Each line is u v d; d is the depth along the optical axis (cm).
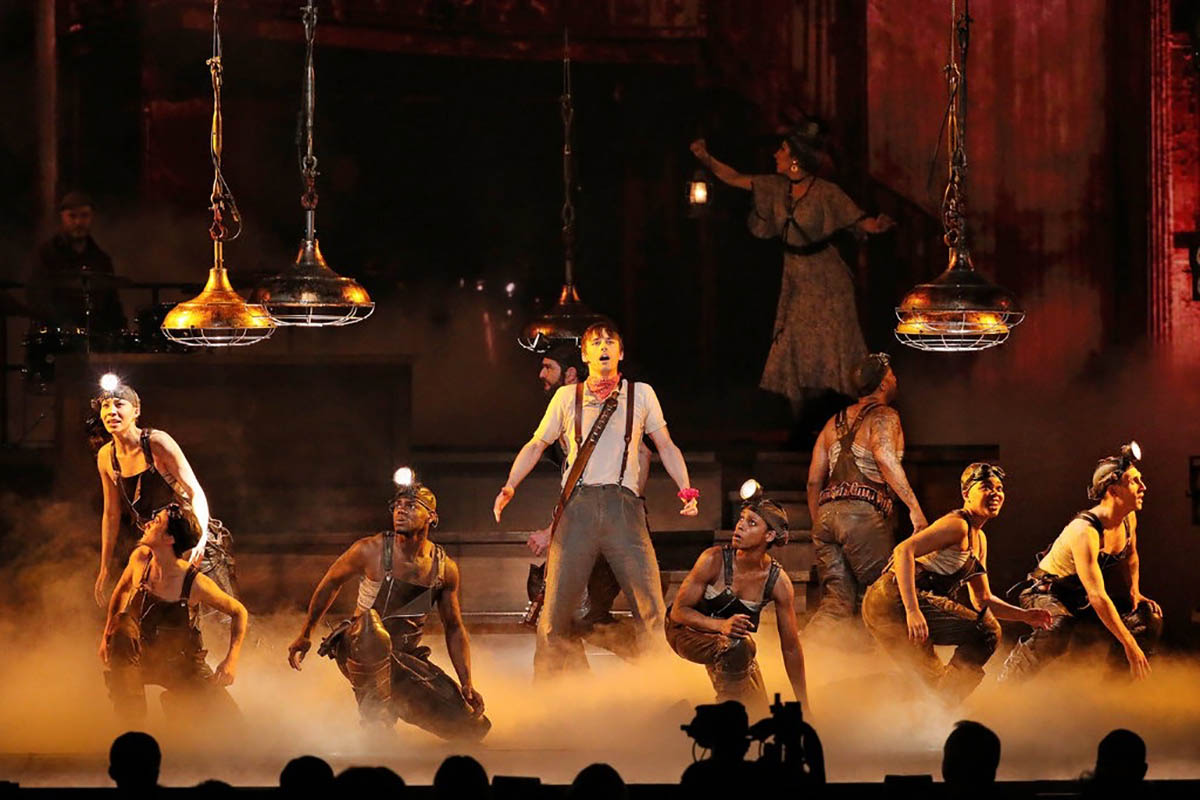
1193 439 2775
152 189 2991
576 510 1777
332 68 3105
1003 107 2888
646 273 3216
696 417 3144
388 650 1555
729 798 1061
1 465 2192
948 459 2273
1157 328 2792
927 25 2933
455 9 3125
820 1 3031
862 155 2972
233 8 2991
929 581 1686
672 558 2220
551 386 2020
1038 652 1781
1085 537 1780
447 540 2161
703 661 1605
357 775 963
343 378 2188
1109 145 2841
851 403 2470
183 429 2161
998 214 2892
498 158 3203
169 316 1773
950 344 1892
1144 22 2775
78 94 2953
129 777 1017
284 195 3097
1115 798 1048
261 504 2172
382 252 3169
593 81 3195
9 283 2492
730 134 3161
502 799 1082
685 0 3158
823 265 2458
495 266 3212
